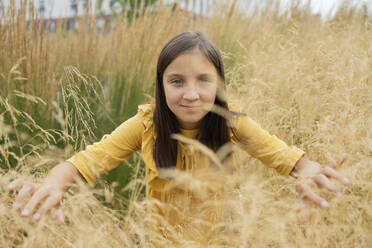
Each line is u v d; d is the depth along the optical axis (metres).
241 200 0.97
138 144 1.37
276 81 1.91
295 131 1.54
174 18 2.84
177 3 2.92
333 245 0.97
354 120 1.26
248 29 3.24
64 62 2.23
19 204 0.97
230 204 1.04
